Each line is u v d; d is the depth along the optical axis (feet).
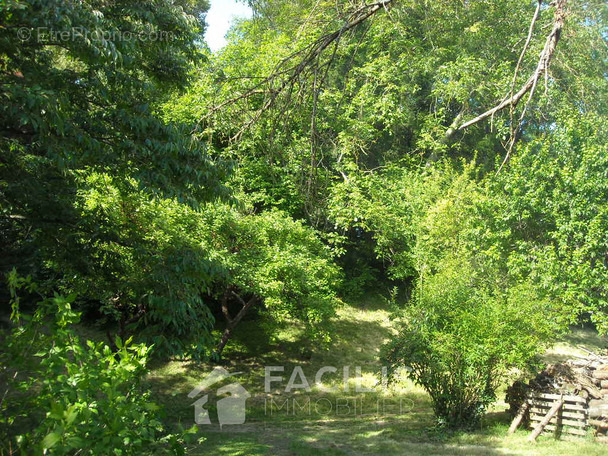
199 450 34.30
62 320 11.68
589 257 45.03
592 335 76.28
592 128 48.24
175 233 37.65
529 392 39.47
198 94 26.66
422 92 77.82
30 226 28.66
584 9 22.16
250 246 53.88
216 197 26.73
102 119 25.21
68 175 28.60
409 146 79.82
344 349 66.03
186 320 26.58
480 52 66.80
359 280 78.89
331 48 17.89
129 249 30.25
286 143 18.35
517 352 37.99
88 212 30.22
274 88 16.72
